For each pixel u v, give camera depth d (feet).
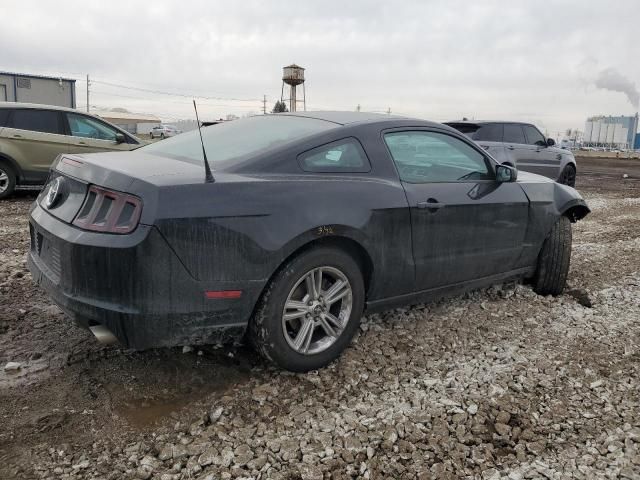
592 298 15.48
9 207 26.96
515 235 13.89
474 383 10.30
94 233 8.61
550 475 7.82
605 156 141.69
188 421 8.76
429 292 12.30
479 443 8.52
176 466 7.65
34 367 10.11
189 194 8.60
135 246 8.24
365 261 10.87
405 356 11.31
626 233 26.11
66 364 10.28
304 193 9.70
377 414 9.15
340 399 9.57
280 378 10.12
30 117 29.43
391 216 10.85
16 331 11.55
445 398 9.73
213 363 10.60
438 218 11.80
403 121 12.11
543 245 15.06
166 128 136.36
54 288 9.26
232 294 8.99
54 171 10.71
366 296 11.21
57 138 30.12
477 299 14.90
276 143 10.43
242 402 9.34
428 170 12.24
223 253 8.80
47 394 9.25
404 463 7.98
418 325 12.96
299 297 10.09
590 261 19.81
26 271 15.64
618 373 10.93
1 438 8.03
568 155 41.83
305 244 9.77
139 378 9.95
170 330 8.73
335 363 10.78
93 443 8.09
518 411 9.42
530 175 15.88
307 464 7.85
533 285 15.61
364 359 11.05
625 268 18.95
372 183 10.79
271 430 8.60
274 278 9.50
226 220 8.78
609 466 8.05
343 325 10.57
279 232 9.22
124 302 8.45
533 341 12.34
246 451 8.04
